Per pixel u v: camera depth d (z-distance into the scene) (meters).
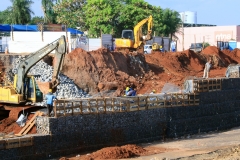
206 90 33.94
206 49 67.19
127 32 56.62
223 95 35.72
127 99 27.78
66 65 42.06
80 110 25.16
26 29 64.19
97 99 26.11
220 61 62.50
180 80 46.59
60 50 29.44
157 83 44.16
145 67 49.34
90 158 22.70
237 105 37.44
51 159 23.53
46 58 42.28
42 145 23.20
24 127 26.03
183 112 31.66
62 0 89.94
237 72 39.28
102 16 84.25
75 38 57.66
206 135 32.56
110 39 60.91
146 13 86.25
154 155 23.95
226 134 33.06
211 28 104.75
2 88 31.20
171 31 96.81
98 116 26.02
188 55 57.97
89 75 41.78
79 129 24.98
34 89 30.91
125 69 46.16
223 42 87.44
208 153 23.20
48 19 87.19
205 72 42.34
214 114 34.66
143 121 28.66
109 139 26.53
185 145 27.77
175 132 30.88
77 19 88.44
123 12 84.38
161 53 55.78
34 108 30.47
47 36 51.00
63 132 24.20
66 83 39.53
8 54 44.06
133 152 24.39
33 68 40.25
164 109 30.17
